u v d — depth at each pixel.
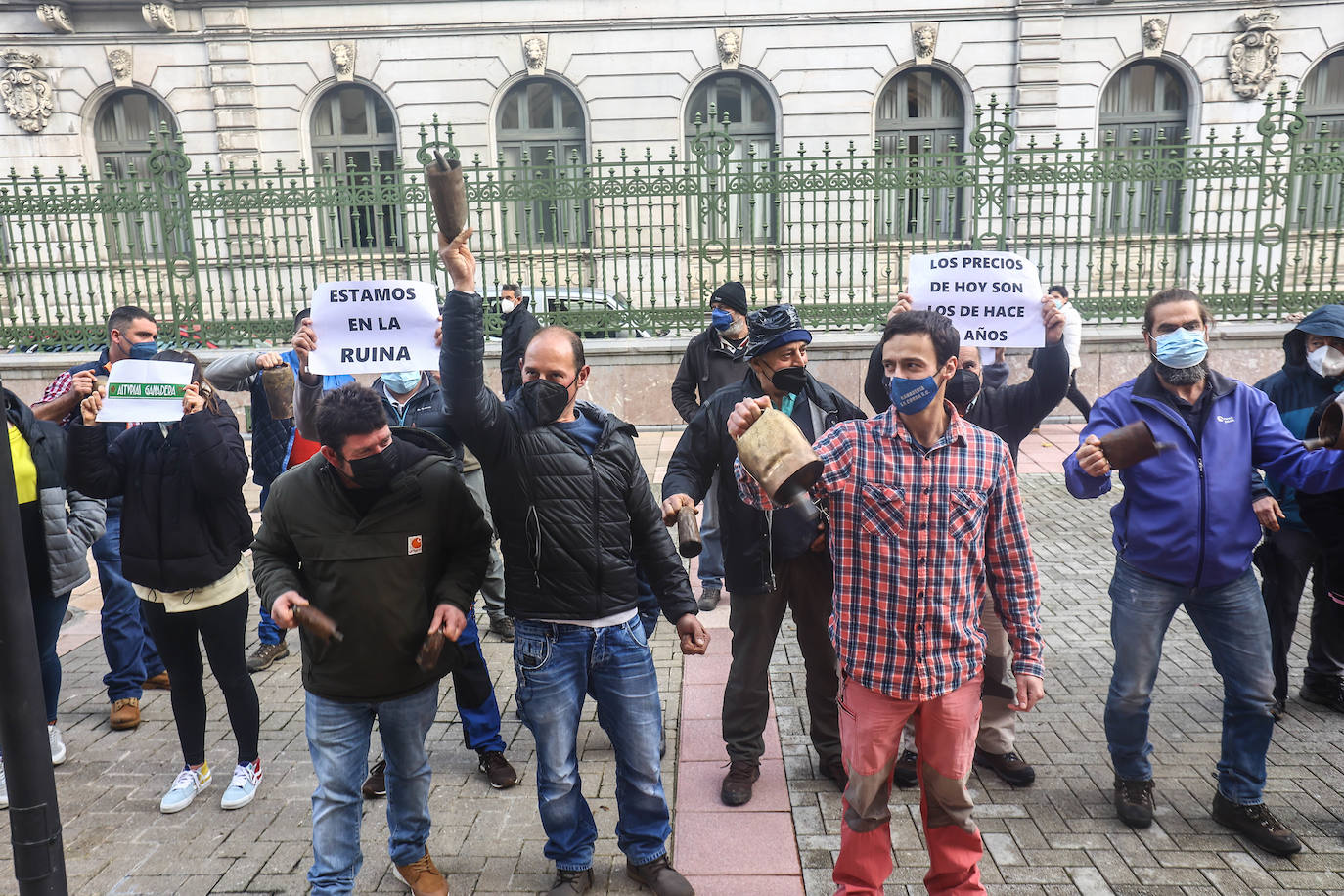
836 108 17.64
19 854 2.38
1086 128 17.81
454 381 2.77
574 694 3.02
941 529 2.59
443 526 2.90
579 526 2.92
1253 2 17.17
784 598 3.64
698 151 10.59
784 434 2.40
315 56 17.69
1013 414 3.88
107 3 17.50
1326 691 4.38
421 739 2.99
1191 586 3.28
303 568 2.83
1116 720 3.44
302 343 3.89
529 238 10.75
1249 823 3.32
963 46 17.50
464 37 17.59
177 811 3.75
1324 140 10.42
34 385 11.02
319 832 2.82
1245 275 15.95
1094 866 3.22
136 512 3.61
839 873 2.79
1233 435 3.27
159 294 10.87
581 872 3.14
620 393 11.09
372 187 10.66
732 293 5.61
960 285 4.05
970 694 2.66
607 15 17.44
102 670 5.24
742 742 3.67
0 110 17.86
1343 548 3.70
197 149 17.98
